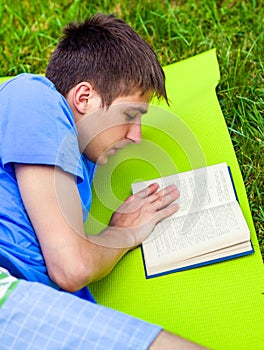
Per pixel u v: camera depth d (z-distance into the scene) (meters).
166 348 1.26
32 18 2.56
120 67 1.60
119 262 1.74
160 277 1.70
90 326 1.30
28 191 1.45
